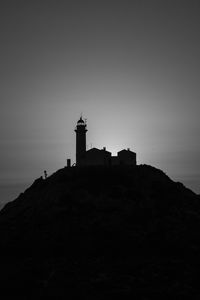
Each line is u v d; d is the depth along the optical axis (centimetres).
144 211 10244
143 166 12581
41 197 11238
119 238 9331
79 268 8300
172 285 7600
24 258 8894
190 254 8931
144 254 8944
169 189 11531
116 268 8294
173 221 10031
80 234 9425
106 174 11662
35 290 7438
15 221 10350
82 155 13938
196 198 11819
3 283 7688
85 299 7044
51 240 9356
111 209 10175
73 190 10988
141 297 7138
